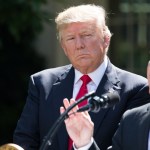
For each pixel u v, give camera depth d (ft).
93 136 20.53
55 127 17.06
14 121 44.39
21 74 45.55
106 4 45.60
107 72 21.29
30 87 22.13
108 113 20.65
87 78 21.15
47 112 21.30
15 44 45.68
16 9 37.76
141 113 18.79
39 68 46.14
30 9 37.45
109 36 21.01
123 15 47.29
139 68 47.44
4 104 45.21
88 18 20.27
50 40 46.57
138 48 47.62
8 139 43.98
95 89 21.07
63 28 20.43
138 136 18.49
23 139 21.29
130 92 21.02
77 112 17.54
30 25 38.29
